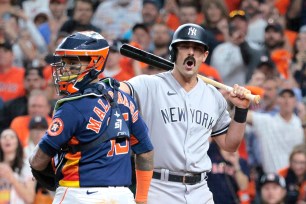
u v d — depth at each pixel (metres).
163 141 23.50
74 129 19.94
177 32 23.38
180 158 23.45
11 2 51.25
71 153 20.09
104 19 51.06
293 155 37.91
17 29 48.59
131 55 24.06
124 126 20.58
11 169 34.25
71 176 20.06
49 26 49.62
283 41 47.47
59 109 20.11
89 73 20.30
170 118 23.55
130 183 20.70
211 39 45.38
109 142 20.19
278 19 51.97
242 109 24.00
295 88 45.34
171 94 23.70
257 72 42.47
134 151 21.44
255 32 49.47
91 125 20.00
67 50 20.08
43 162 20.30
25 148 36.16
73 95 20.12
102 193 20.02
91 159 20.03
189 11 48.12
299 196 37.38
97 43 20.28
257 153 40.47
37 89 41.69
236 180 35.03
